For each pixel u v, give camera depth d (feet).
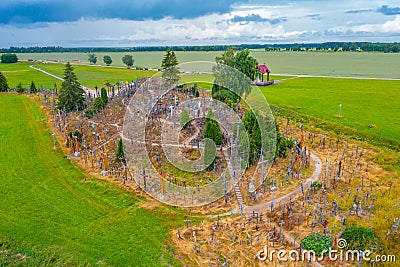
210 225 105.70
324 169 141.90
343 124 203.92
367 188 125.18
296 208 111.65
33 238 100.99
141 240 99.86
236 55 217.97
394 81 376.07
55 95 288.92
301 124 208.64
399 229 98.02
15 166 147.54
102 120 196.34
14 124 208.64
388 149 166.61
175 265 89.76
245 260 90.68
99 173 139.64
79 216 111.55
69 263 91.04
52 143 173.88
